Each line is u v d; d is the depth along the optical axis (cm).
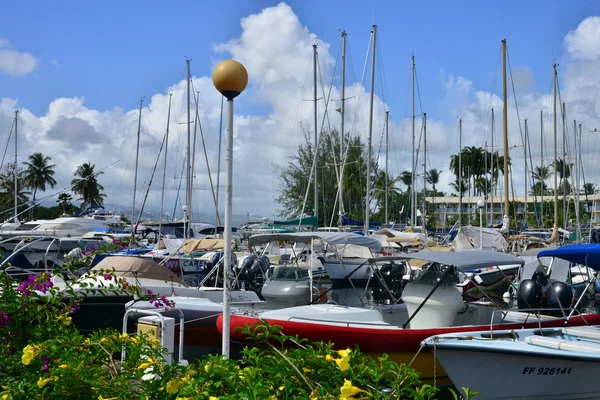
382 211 5284
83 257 635
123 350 495
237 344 1010
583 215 5828
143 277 1318
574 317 1065
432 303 1012
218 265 1588
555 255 1031
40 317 523
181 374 383
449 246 2739
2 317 502
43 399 388
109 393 387
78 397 390
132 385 394
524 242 3008
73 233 3247
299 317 981
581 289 1305
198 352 1130
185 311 1105
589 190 6419
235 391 353
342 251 2141
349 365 366
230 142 554
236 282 1562
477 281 1756
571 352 814
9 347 492
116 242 672
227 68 541
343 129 3212
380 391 377
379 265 1927
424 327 1018
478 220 7150
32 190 8419
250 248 1414
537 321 1035
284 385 356
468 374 822
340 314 1002
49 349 443
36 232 2738
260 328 448
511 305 1330
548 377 834
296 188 4662
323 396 342
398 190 5388
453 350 816
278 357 394
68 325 559
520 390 831
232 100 554
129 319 1026
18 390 390
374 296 1684
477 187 8150
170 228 3597
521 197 8456
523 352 809
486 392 823
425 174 4331
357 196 4744
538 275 1269
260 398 330
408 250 2908
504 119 3250
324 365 383
